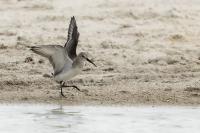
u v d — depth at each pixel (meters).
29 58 19.14
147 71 18.52
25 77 17.55
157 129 13.31
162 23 23.27
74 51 15.27
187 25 23.11
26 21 23.28
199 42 21.36
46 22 23.20
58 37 21.55
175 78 17.80
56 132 13.06
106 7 24.98
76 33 15.31
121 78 17.70
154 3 26.05
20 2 25.70
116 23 23.16
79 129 13.33
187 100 15.84
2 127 13.48
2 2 25.72
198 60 19.61
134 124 13.73
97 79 17.50
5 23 23.02
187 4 26.20
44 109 15.03
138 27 22.73
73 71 15.09
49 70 18.41
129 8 24.72
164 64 19.20
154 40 21.41
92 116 14.41
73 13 24.17
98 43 20.94
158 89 16.72
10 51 19.92
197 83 17.25
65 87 16.69
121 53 19.97
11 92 16.36
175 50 20.34
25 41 20.95
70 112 14.77
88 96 16.12
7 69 18.34
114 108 15.14
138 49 20.41
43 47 14.69
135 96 16.14
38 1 25.66
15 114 14.60
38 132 13.09
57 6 25.19
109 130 13.23
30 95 16.12
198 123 13.82
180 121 13.98
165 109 15.09
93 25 22.88
